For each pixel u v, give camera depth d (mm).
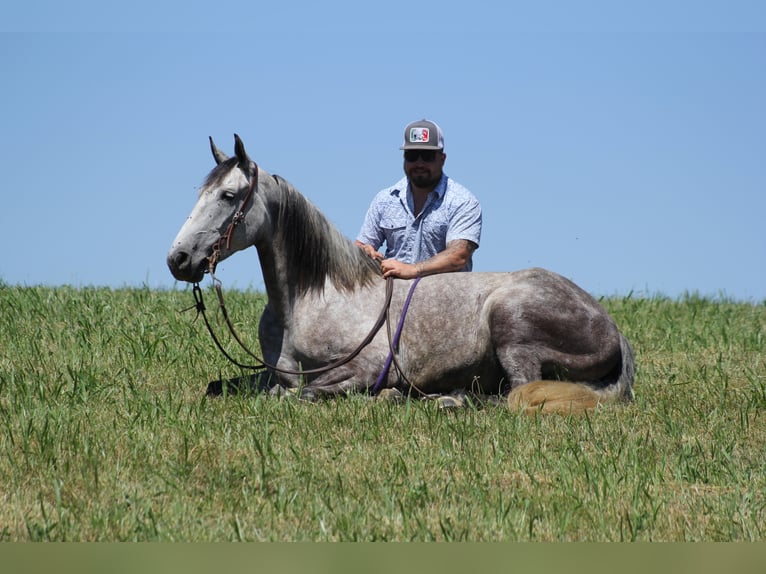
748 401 10742
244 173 10484
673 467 8156
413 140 12078
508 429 9211
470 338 10852
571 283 11094
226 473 7707
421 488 7312
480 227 12148
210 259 10312
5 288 18391
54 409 9445
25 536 6289
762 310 20531
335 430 9156
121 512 6703
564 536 6582
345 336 10797
